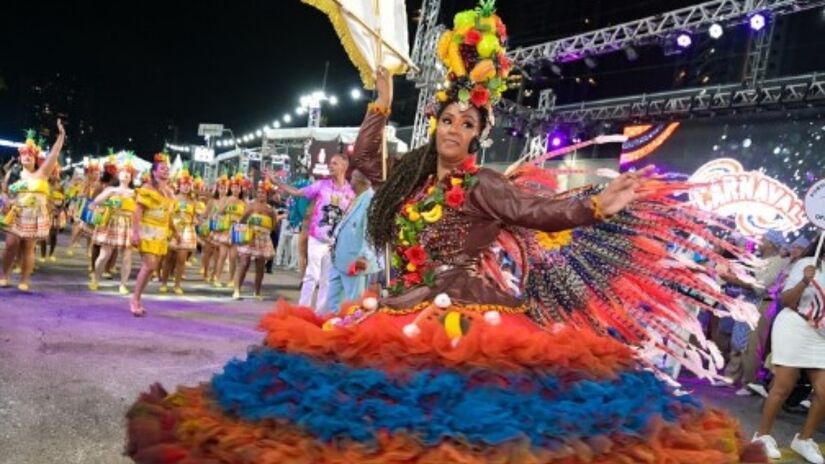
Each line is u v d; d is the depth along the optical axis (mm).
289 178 22984
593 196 2479
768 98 11781
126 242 11047
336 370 2332
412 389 2238
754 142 12102
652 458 2270
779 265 8125
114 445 4367
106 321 8391
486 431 2115
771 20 11484
